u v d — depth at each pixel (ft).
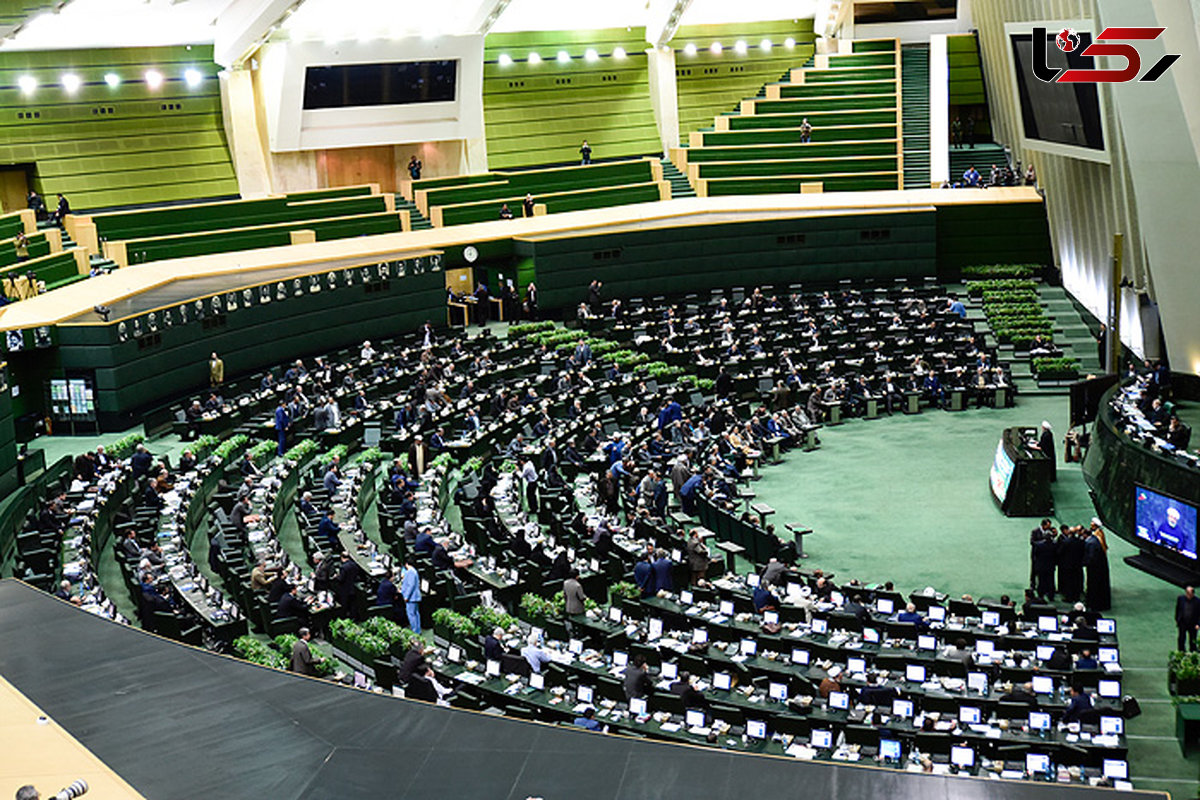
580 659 79.20
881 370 151.74
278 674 31.83
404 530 99.30
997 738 68.03
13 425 109.81
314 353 154.81
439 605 91.35
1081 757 65.92
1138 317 148.15
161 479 107.04
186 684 31.48
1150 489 101.14
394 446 126.00
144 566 85.97
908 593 97.71
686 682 72.23
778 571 90.58
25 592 38.32
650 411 139.23
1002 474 116.26
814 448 136.56
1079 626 79.87
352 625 81.76
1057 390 151.53
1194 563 97.66
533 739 28.27
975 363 152.25
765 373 149.79
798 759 26.84
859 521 114.21
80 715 30.19
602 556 98.07
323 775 27.22
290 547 105.40
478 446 124.88
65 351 126.62
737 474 123.44
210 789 26.81
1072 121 151.74
